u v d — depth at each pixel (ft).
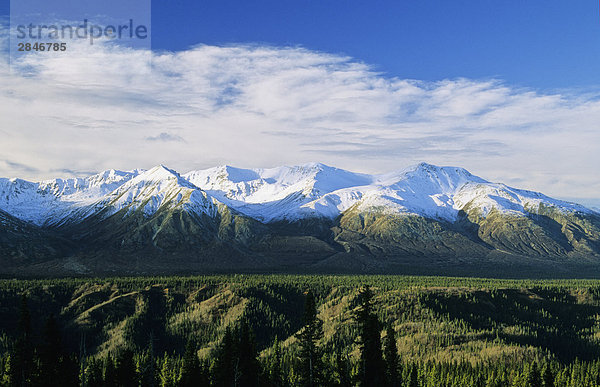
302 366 360.69
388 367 393.50
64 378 352.90
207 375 462.60
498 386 599.16
